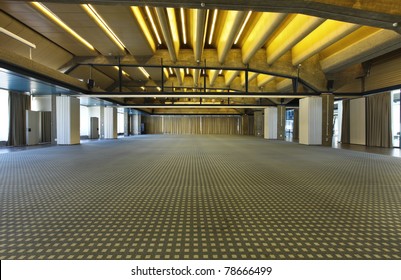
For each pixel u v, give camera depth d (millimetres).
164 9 7746
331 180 5320
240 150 11734
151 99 29359
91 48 12414
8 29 9352
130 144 15391
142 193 4285
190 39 12156
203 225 2904
